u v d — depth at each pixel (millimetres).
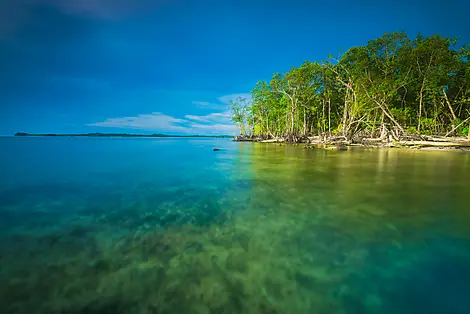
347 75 36438
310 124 55906
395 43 31531
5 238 4305
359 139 31234
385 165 12594
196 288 2945
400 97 34375
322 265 3412
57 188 8289
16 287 2951
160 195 7223
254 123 77250
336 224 4809
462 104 32438
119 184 8883
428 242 4023
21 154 23500
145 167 13492
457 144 21766
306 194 7070
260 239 4211
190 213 5562
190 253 3760
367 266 3385
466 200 6258
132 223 4988
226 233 4453
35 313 2545
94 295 2816
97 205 6258
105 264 3457
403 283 3033
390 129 30812
